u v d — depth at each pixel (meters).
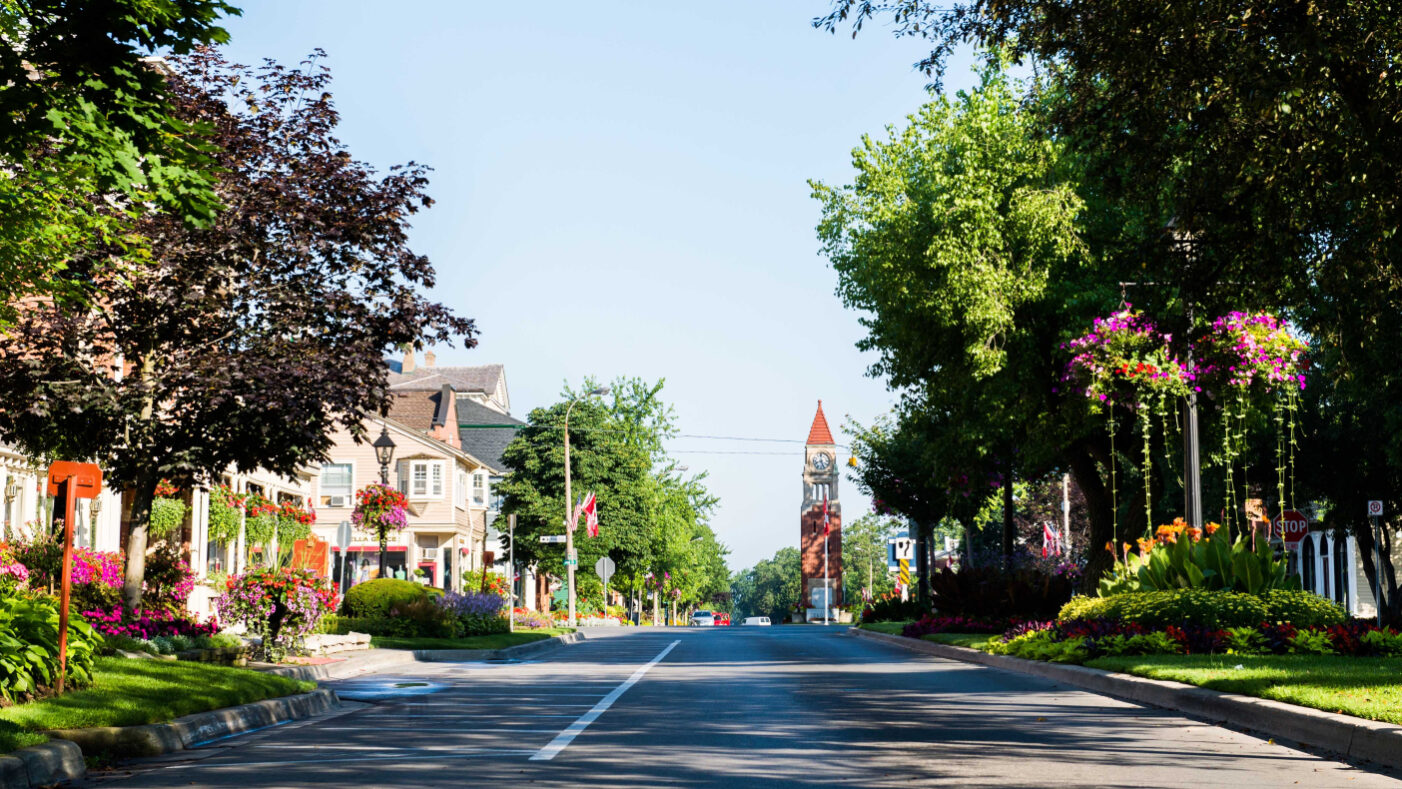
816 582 128.62
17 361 17.09
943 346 28.92
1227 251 14.84
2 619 11.64
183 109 17.45
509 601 47.22
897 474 46.53
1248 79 12.95
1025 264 26.39
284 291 17.86
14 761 8.53
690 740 11.21
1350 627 18.08
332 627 31.83
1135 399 25.31
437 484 63.16
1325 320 15.41
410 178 19.19
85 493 12.20
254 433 18.28
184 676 14.02
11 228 11.32
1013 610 31.61
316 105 18.94
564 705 15.10
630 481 70.00
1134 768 9.31
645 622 107.56
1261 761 9.68
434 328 18.95
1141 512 29.25
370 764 9.73
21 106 9.36
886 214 28.30
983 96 28.16
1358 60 12.19
